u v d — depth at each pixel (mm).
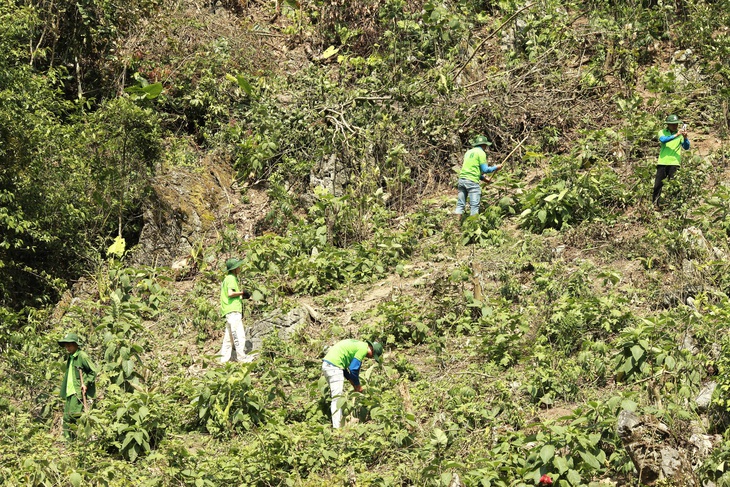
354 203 35750
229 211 38125
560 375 22297
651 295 25438
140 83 42250
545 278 26703
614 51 40688
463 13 41406
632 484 17750
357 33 44656
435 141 38594
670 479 17078
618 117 37656
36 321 30531
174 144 39656
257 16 48531
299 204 37750
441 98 38875
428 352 26078
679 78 39938
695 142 36375
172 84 42594
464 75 40969
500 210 33531
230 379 23156
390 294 29188
